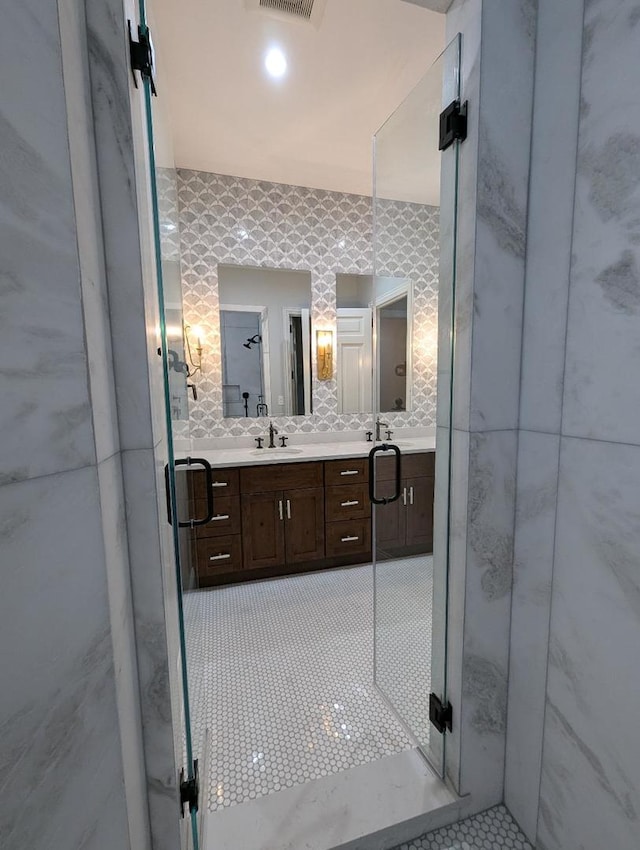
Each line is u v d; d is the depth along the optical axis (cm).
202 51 162
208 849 102
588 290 81
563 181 85
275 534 257
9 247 44
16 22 44
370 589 246
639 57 68
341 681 168
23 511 46
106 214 66
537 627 99
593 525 82
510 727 110
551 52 86
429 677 150
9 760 45
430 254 202
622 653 78
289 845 103
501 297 96
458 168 96
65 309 52
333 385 313
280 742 138
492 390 98
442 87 106
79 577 54
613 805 81
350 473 270
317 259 298
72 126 53
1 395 43
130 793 68
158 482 77
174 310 139
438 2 96
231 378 290
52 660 50
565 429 88
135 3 75
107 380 65
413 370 280
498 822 111
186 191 265
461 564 103
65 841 52
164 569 79
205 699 155
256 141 227
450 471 106
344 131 216
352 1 142
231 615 217
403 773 121
